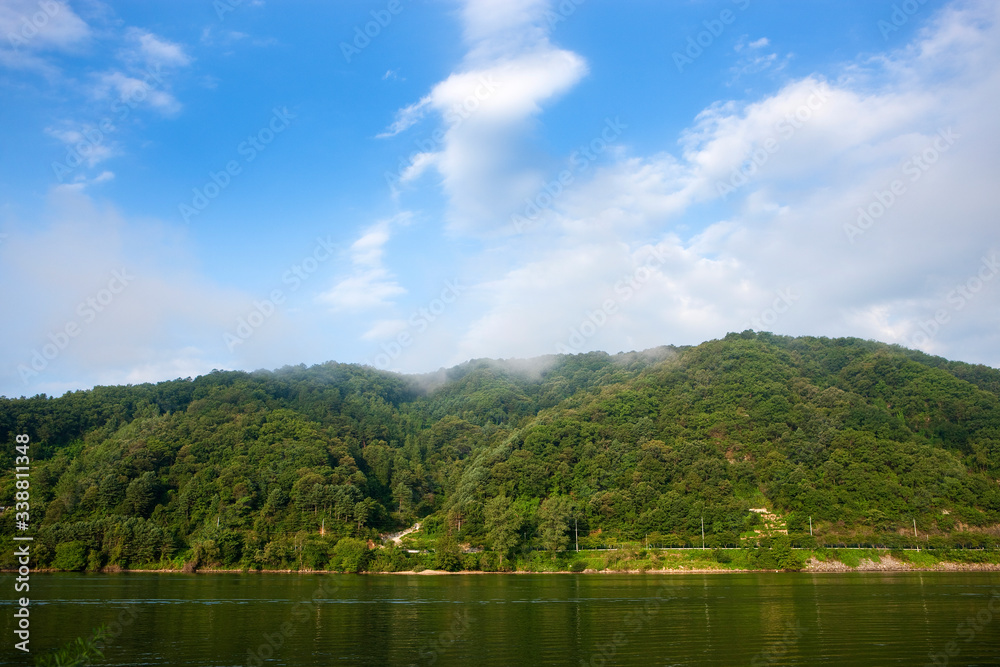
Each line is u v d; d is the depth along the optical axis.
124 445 181.88
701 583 110.50
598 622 69.56
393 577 131.25
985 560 137.88
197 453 181.88
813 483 158.62
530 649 55.84
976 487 152.12
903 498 151.38
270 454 185.25
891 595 90.12
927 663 49.81
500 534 143.50
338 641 59.75
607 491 163.62
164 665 50.47
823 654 52.81
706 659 51.50
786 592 94.88
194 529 158.12
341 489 166.00
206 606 83.19
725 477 163.75
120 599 89.69
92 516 155.50
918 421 187.25
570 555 146.25
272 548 147.00
